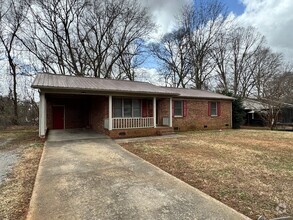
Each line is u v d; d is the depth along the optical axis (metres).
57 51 23.00
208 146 8.89
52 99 15.36
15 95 21.52
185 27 29.42
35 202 3.41
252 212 3.21
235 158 6.69
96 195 3.69
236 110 19.27
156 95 13.05
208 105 17.25
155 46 30.12
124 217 2.93
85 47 24.23
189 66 29.95
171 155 7.12
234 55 31.86
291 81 24.67
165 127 13.41
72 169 5.35
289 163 6.12
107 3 24.28
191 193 3.81
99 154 7.19
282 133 14.27
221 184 4.39
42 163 5.96
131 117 13.21
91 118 15.80
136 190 3.93
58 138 10.88
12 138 11.86
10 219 3.01
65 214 3.02
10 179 4.79
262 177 4.85
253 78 32.00
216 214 3.04
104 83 13.27
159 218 2.91
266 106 20.69
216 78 31.31
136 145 9.19
